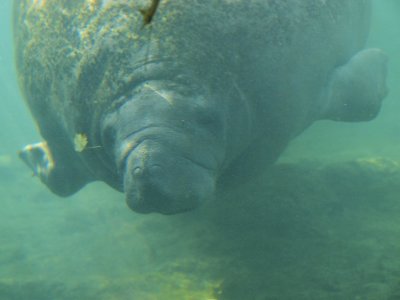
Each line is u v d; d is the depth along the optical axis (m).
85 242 7.45
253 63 4.87
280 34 5.17
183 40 4.54
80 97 4.96
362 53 7.33
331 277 4.46
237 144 5.04
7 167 14.88
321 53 5.96
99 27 4.86
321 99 6.22
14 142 22.59
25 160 7.65
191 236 6.04
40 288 5.86
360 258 4.75
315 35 5.76
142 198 4.04
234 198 6.27
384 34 17.61
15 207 11.09
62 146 6.33
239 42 4.78
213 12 4.73
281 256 5.08
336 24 6.35
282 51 5.18
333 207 6.05
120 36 4.68
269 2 5.15
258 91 4.97
